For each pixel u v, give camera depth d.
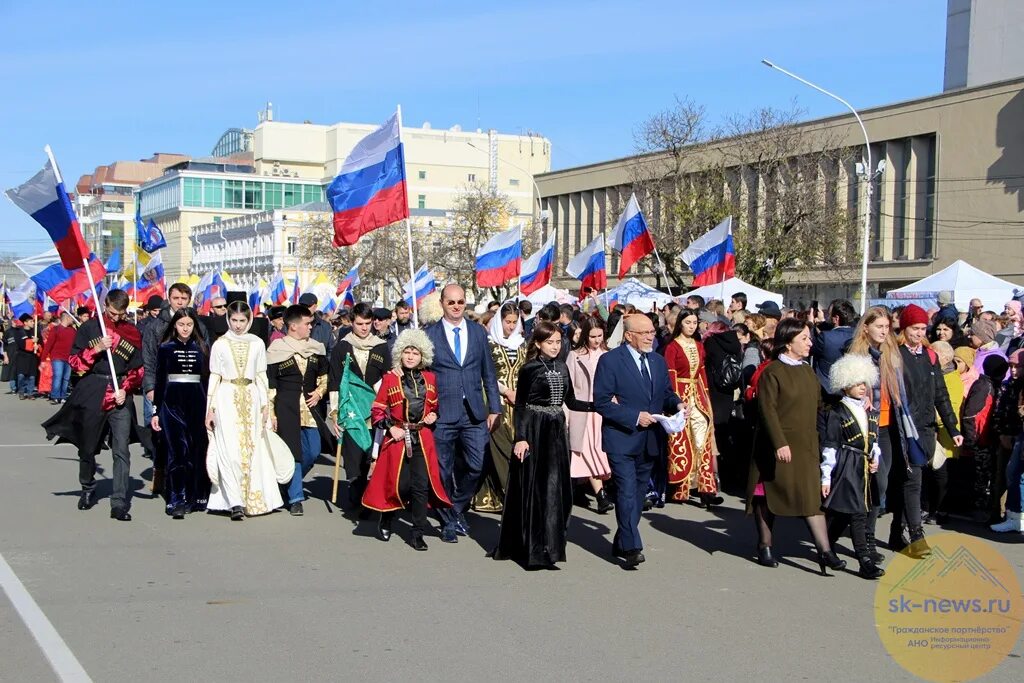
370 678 5.66
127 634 6.41
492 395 9.67
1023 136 42.84
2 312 40.38
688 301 14.22
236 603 7.13
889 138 47.56
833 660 6.07
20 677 5.63
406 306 15.31
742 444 12.35
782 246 39.47
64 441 10.40
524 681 5.64
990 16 48.66
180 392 10.21
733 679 5.72
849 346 8.77
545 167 98.62
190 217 97.38
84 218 108.75
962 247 45.06
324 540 9.28
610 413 8.41
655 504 11.26
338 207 12.02
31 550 8.68
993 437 10.27
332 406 10.66
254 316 13.54
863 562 8.09
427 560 8.56
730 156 43.62
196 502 10.53
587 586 7.76
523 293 19.91
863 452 8.12
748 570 8.34
